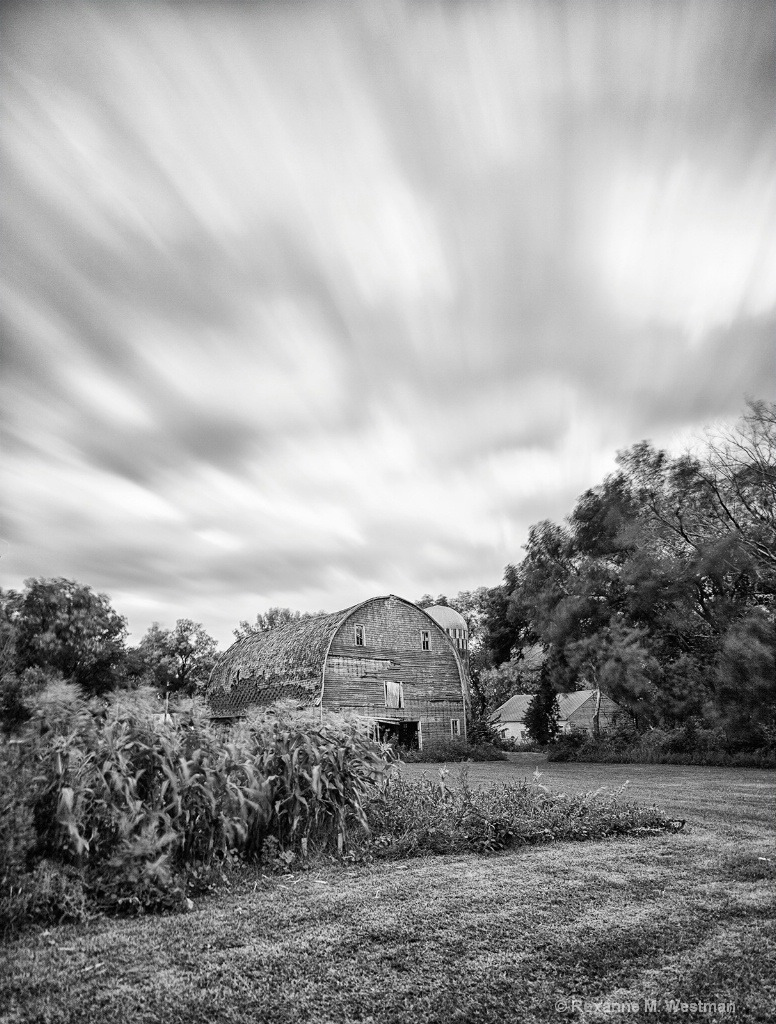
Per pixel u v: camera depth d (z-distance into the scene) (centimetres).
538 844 906
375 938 538
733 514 3359
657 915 588
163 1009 423
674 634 3484
